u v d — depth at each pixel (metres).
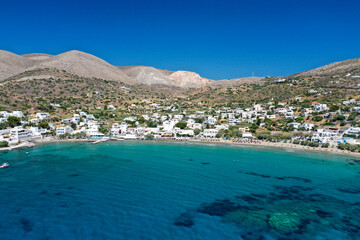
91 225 62.41
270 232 61.62
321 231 62.38
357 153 146.88
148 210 71.00
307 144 169.50
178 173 105.12
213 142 185.25
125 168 111.19
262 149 160.75
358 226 64.94
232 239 58.38
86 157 131.50
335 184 95.25
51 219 64.75
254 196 82.56
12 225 61.59
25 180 93.06
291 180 99.25
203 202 77.19
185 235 59.41
